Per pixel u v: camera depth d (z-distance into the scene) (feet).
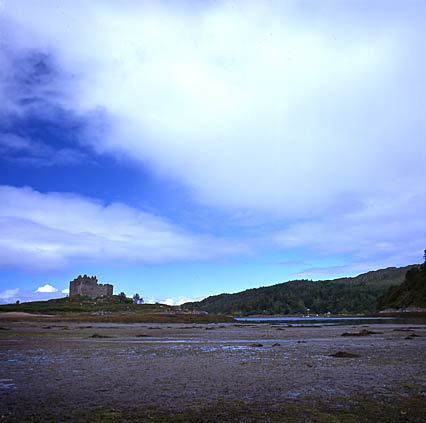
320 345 109.09
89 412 36.86
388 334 153.99
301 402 40.63
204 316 398.21
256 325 290.76
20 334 151.64
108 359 77.30
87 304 602.44
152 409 37.86
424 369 62.80
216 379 54.44
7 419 34.73
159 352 90.58
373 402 40.45
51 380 53.93
